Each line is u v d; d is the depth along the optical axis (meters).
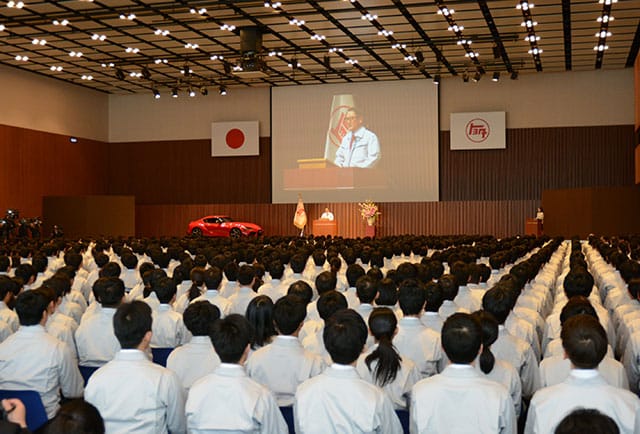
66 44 27.53
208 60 30.33
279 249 12.70
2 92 31.47
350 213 35.25
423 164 34.53
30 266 8.66
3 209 31.41
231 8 22.69
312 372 4.86
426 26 25.17
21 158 32.50
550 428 3.74
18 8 22.50
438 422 3.84
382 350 4.54
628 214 29.30
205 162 37.47
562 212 30.73
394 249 14.33
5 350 5.16
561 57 30.16
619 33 26.22
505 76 33.94
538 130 33.59
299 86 35.94
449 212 34.22
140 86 36.31
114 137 38.78
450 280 6.75
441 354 5.47
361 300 6.38
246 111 37.00
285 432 4.17
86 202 32.09
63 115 35.25
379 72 33.00
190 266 9.12
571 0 22.20
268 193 36.47
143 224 38.12
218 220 35.75
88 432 2.35
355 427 3.84
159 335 6.65
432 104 34.41
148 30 25.50
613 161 32.75
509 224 33.59
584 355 3.72
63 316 6.83
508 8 23.05
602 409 3.68
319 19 24.19
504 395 3.84
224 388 3.98
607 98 32.88
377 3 22.52
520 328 6.25
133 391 4.18
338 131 35.38
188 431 4.07
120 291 6.25
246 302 7.77
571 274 7.38
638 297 7.20
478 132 33.84
